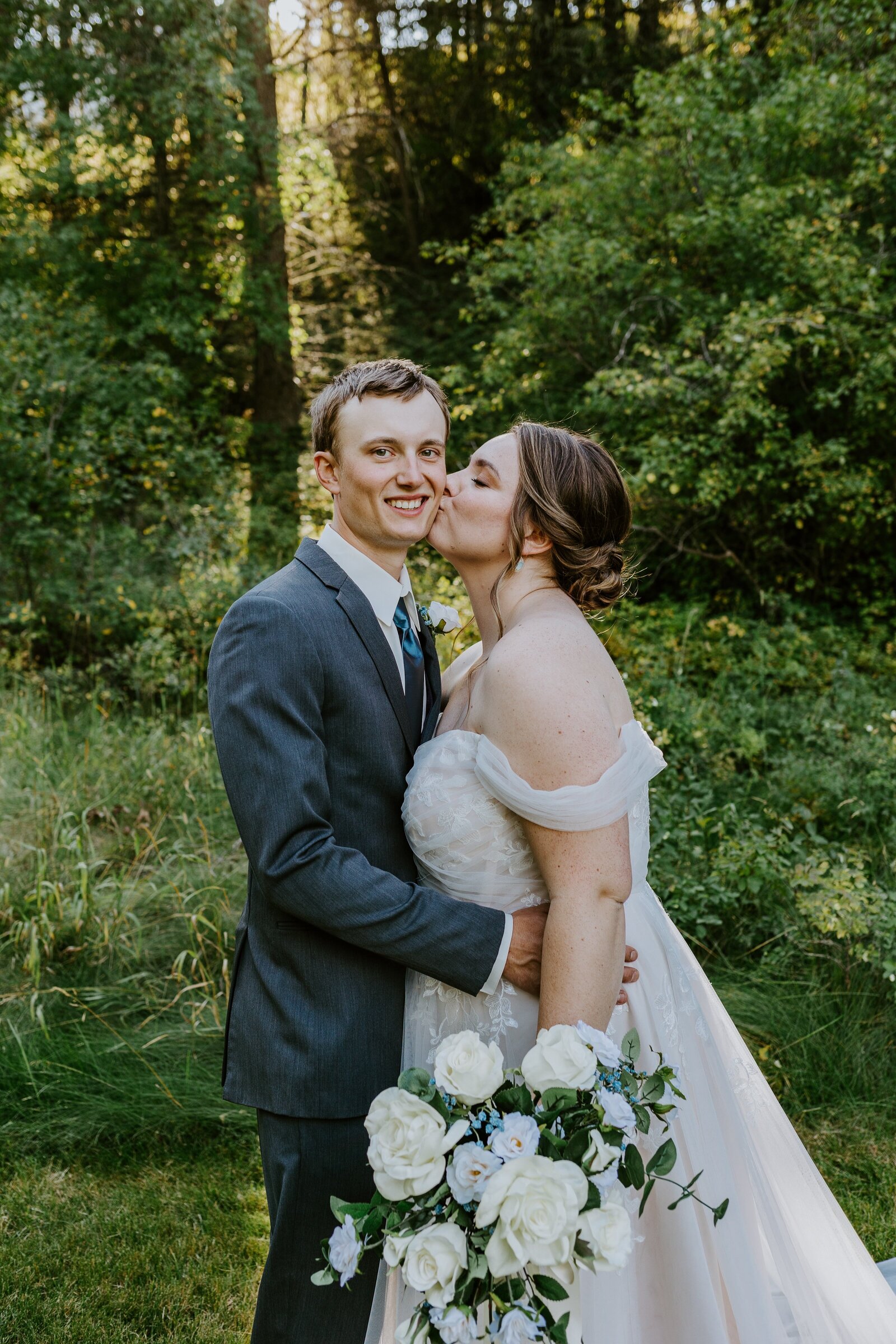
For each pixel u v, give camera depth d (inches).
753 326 248.8
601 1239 51.8
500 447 72.0
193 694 241.9
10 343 273.1
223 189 372.8
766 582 309.0
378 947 61.9
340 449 70.1
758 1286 70.1
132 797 185.2
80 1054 124.6
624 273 297.4
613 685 68.1
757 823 172.6
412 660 72.9
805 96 281.3
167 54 347.9
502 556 71.4
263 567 293.7
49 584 260.7
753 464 286.4
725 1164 71.9
